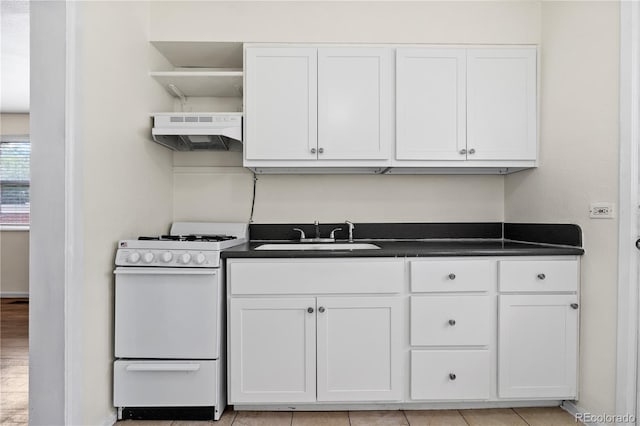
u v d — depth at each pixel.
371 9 2.37
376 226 2.72
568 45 2.11
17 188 4.80
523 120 2.37
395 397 1.99
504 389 2.00
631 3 1.71
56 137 1.58
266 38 2.36
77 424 1.62
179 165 2.72
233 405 2.05
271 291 1.97
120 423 1.92
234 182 2.72
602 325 1.87
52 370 1.58
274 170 2.59
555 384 2.01
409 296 2.00
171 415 1.95
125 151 2.04
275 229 2.71
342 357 1.98
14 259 4.76
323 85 2.34
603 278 1.87
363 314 1.99
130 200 2.10
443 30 2.37
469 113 2.35
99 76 1.79
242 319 1.97
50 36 1.58
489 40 2.37
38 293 1.58
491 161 2.37
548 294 2.01
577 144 2.04
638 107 1.70
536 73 2.37
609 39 1.84
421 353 1.99
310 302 1.98
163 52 2.50
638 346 1.72
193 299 1.92
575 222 2.06
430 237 2.73
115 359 1.95
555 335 2.01
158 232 2.48
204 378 1.92
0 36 2.82
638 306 1.72
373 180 2.74
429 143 2.35
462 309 1.99
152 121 2.36
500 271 1.99
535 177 2.40
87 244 1.71
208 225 2.59
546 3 2.32
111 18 1.89
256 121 2.33
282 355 1.98
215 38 2.35
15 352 2.88
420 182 2.74
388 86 2.36
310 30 2.37
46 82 1.58
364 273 1.98
